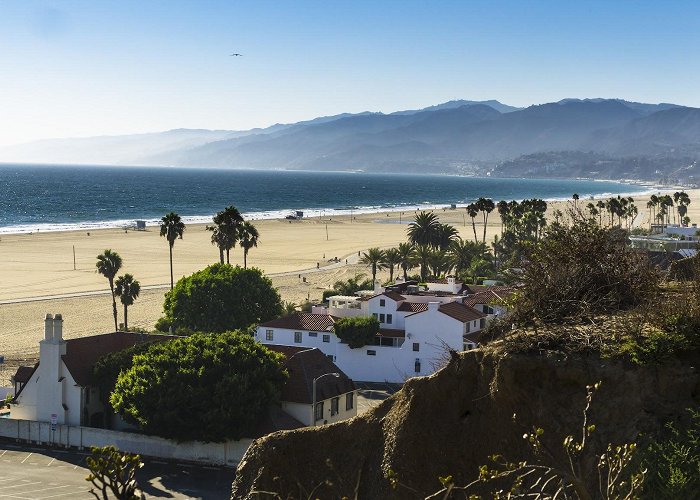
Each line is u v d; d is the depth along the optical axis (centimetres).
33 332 10994
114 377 6669
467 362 1806
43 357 6750
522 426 1678
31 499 5097
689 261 2400
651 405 1589
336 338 8750
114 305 11050
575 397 1650
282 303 11469
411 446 1816
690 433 1513
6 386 8206
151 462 6000
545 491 1584
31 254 19262
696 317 1656
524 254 1961
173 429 5947
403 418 1852
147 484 5500
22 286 14938
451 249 15400
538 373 1681
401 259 14400
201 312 9738
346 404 6825
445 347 2330
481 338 1892
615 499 1262
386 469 1831
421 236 15900
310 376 6550
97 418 6775
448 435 1789
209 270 10269
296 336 8912
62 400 6662
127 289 10931
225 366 6075
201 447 6012
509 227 16475
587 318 1777
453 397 1809
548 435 1633
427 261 14088
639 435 1548
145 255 19338
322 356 6988
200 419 5881
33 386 6781
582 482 1206
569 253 1906
